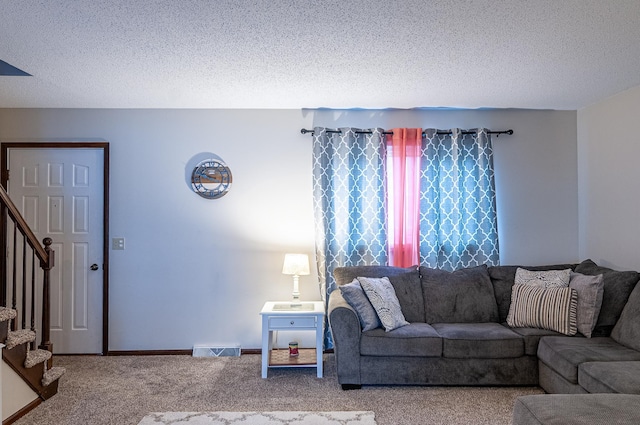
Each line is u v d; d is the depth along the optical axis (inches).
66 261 170.9
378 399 126.8
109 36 108.5
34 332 120.2
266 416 115.0
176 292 172.6
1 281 121.0
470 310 154.6
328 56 121.5
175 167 173.6
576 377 111.4
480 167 171.6
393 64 127.3
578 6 93.0
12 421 112.0
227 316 173.0
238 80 141.3
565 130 177.5
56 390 130.6
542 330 138.6
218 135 174.1
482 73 134.9
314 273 174.1
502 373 134.3
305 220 174.6
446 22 100.9
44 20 99.7
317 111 175.3
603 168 162.9
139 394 130.6
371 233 170.6
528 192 175.2
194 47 115.4
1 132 171.3
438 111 176.1
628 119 150.4
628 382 93.9
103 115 172.9
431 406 121.6
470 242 172.2
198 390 133.8
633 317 123.5
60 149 172.6
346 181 171.0
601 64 127.2
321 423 110.8
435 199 172.4
